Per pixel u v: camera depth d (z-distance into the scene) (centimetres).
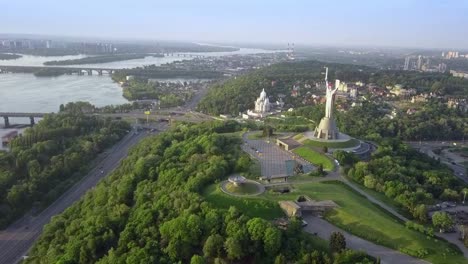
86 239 19962
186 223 18300
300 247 17000
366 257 16212
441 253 17525
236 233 17400
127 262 17238
